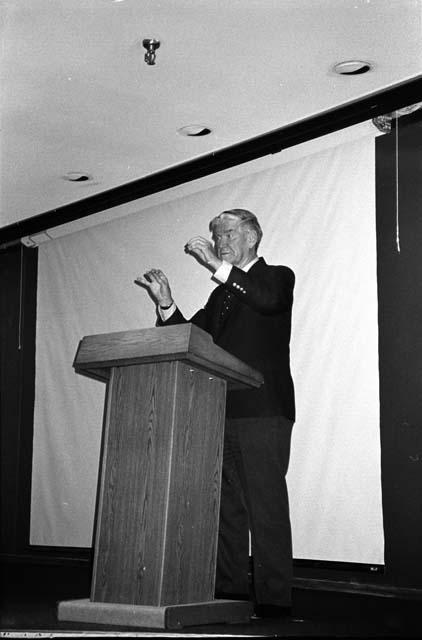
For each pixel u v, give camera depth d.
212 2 3.48
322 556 4.15
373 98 4.25
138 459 2.56
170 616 2.41
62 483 5.79
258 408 3.80
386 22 3.61
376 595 3.88
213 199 5.07
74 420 5.80
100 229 5.77
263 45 3.82
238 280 4.08
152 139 4.86
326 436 4.23
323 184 4.50
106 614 2.48
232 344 4.21
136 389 2.61
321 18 3.59
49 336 6.01
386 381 4.09
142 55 3.93
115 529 2.55
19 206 5.86
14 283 6.22
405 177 4.19
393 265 4.17
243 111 4.50
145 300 5.46
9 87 4.26
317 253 4.45
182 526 2.55
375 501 4.03
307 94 4.29
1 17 3.63
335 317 4.32
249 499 3.71
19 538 5.93
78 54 3.93
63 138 4.87
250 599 3.95
